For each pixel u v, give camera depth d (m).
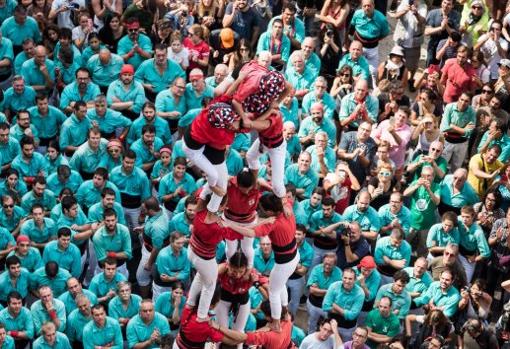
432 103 26.11
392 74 27.44
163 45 26.47
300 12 29.11
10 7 28.62
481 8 28.14
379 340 22.19
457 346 22.00
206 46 27.75
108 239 23.00
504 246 23.53
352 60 27.03
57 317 21.50
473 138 25.73
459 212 24.42
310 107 25.88
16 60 27.08
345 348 21.47
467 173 25.50
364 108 25.36
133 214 24.55
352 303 22.22
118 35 27.78
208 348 15.40
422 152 25.50
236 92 12.57
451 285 22.48
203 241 13.41
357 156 24.77
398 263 23.00
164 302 22.20
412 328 22.80
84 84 26.11
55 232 23.30
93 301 22.06
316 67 26.64
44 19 28.50
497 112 25.97
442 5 27.78
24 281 22.27
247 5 28.09
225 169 13.02
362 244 23.23
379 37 27.75
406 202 24.73
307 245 22.88
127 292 21.80
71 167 24.77
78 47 27.58
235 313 14.65
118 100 26.17
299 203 23.50
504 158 25.17
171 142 25.84
